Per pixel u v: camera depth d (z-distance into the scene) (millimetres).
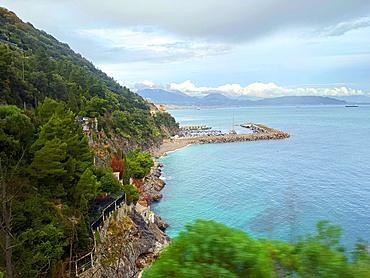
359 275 11227
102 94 159375
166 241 62219
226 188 101500
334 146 190125
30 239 29828
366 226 66750
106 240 46000
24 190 36562
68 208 41094
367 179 107750
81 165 49594
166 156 170250
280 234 61875
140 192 90938
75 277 30094
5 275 22422
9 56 68312
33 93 84188
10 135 41688
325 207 78562
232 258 12781
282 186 101000
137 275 48531
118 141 126625
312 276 12023
